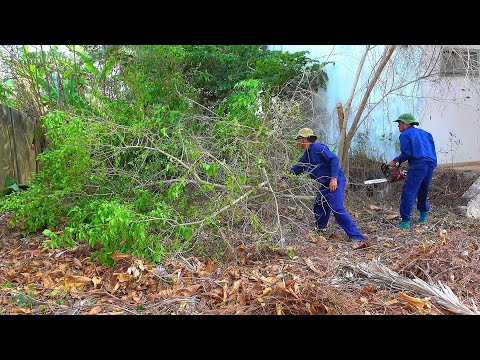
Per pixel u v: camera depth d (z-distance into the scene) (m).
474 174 7.64
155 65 6.50
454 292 3.70
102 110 5.70
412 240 5.28
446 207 6.93
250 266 4.35
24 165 7.76
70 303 3.60
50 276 4.07
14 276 4.13
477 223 5.96
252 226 4.61
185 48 8.09
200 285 3.82
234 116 4.98
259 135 4.79
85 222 4.99
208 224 4.39
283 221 5.33
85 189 5.35
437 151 8.21
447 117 8.15
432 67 6.76
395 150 8.14
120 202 4.88
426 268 4.05
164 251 4.13
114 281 3.93
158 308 3.49
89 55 7.48
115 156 5.27
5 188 6.76
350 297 3.57
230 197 4.39
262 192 4.84
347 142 7.17
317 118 7.16
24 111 8.11
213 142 5.09
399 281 3.76
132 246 4.16
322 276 4.06
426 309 3.39
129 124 5.56
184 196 4.80
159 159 5.32
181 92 6.53
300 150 5.60
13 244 5.06
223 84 8.25
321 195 5.38
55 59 7.75
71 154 5.18
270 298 3.44
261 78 7.89
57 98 7.97
